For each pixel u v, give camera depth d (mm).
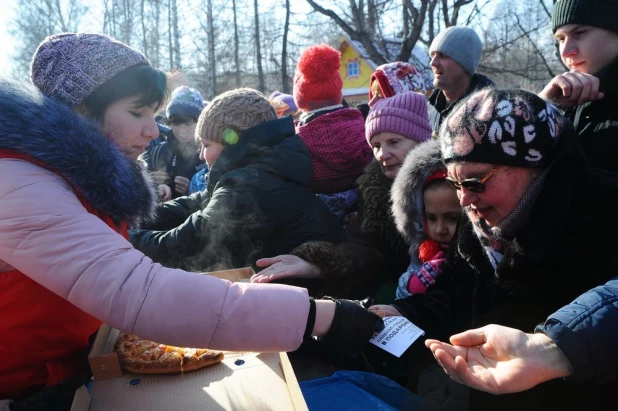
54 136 1131
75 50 1331
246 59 11398
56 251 1030
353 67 13211
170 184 3730
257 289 1115
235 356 1322
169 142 3824
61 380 1232
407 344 1381
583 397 1296
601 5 1718
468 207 1388
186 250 2133
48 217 1041
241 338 1072
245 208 2074
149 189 1467
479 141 1230
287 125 2246
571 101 1609
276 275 1806
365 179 2381
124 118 1386
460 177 1297
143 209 1396
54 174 1131
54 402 1110
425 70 6027
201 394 1162
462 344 1105
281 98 5297
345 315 1281
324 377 1614
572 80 1587
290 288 1153
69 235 1041
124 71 1342
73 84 1315
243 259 2160
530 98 1252
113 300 1015
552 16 1927
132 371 1247
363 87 13086
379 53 4695
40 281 1052
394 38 5621
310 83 3170
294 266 1886
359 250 2160
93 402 1153
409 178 1831
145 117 1431
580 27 1776
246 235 2105
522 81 6707
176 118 3674
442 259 1820
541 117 1220
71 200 1107
